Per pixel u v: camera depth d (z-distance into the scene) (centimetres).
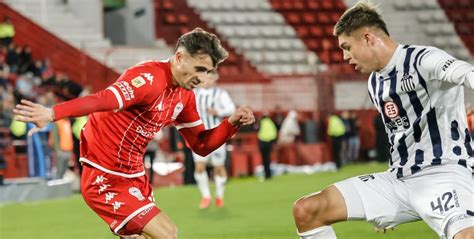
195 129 1501
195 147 1519
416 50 1298
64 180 4384
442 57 1241
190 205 3591
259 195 3956
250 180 5047
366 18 1317
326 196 1375
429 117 1305
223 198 3866
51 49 6238
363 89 6359
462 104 1323
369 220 1370
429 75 1268
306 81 6341
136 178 1426
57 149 4356
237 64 7125
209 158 3472
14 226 3022
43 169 4506
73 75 6219
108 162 1395
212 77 3388
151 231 1391
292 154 5703
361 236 2388
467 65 1191
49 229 2905
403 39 7669
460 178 1295
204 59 1325
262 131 4997
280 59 7250
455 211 1270
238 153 5450
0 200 3969
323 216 1373
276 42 7388
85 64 6256
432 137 1312
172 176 4878
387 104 1339
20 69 5347
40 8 6669
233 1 7531
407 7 7825
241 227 2742
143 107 1355
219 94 3362
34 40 6219
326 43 7256
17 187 4019
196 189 4428
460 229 1252
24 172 4544
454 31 7788
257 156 5494
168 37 7131
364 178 1392
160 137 4831
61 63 6209
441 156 1308
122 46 6788
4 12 6181
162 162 4806
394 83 1317
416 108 1309
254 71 7106
